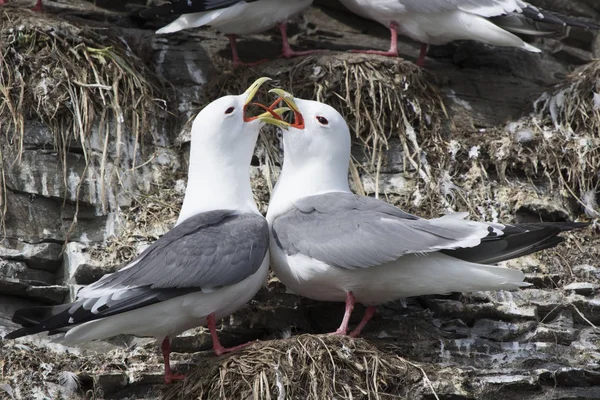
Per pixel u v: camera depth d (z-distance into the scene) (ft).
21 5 40.57
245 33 40.75
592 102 40.83
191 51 42.06
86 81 37.35
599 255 37.11
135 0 43.98
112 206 35.81
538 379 31.42
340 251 30.42
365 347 30.25
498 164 39.01
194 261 29.45
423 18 40.32
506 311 33.76
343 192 32.73
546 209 37.83
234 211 31.78
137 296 28.78
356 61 39.55
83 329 28.91
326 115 33.17
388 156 38.86
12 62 36.91
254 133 32.96
